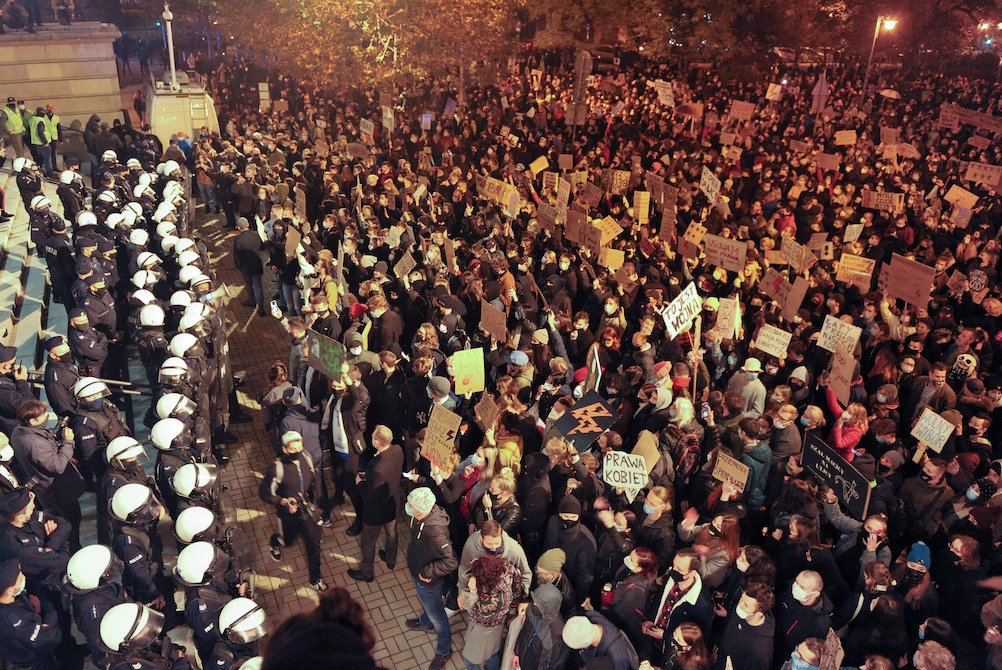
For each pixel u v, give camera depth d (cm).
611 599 654
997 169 1733
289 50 3145
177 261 1242
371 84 2977
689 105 2733
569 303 1204
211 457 840
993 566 692
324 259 1298
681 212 1667
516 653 609
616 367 1050
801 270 1265
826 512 713
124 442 714
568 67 4172
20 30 2725
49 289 1435
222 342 1138
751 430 789
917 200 1861
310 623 149
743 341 1131
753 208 1708
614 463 730
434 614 712
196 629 598
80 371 1012
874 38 3281
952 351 1073
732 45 3325
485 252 1314
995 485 720
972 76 4550
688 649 550
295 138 2498
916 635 645
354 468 881
